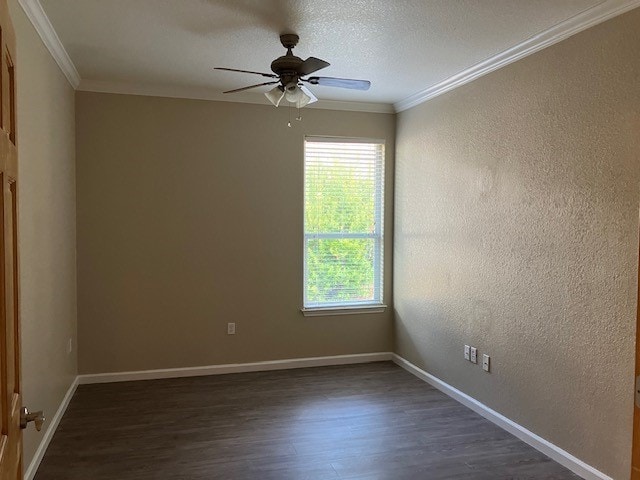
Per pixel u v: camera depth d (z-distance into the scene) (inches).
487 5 103.9
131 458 115.9
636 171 96.6
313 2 103.7
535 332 123.0
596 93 105.5
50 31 118.3
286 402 153.4
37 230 111.3
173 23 115.8
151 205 173.9
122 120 169.8
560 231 114.9
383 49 131.6
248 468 111.7
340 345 196.4
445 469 112.1
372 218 199.2
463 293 152.9
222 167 180.1
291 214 188.4
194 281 179.2
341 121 192.1
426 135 174.4
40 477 107.2
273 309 188.1
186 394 159.8
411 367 185.0
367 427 135.0
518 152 128.6
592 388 106.7
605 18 103.0
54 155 131.3
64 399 144.4
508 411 133.0
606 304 103.1
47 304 121.1
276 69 119.7
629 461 98.3
